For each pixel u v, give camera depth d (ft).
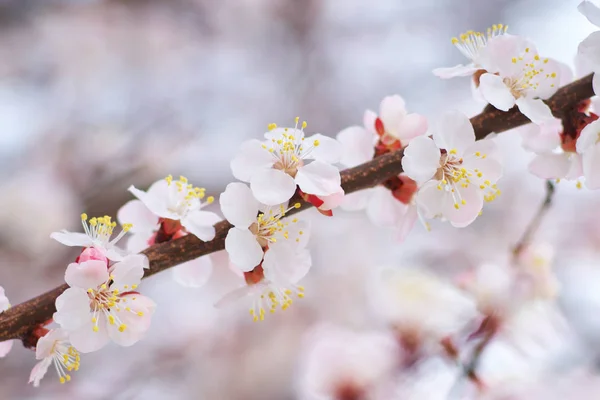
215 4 4.33
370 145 1.61
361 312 3.22
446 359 2.03
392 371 2.06
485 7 4.39
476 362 1.99
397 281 2.08
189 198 1.56
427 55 4.39
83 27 4.03
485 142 1.54
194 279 1.62
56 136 3.64
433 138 1.53
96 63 4.00
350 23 4.43
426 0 4.48
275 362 3.18
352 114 4.23
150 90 4.02
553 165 1.59
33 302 1.51
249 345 3.25
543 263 2.01
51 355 1.51
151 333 3.22
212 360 3.21
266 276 1.52
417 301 2.05
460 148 1.53
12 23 3.99
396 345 2.07
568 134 1.57
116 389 3.02
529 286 2.01
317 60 4.33
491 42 1.56
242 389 3.14
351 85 4.30
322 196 1.52
